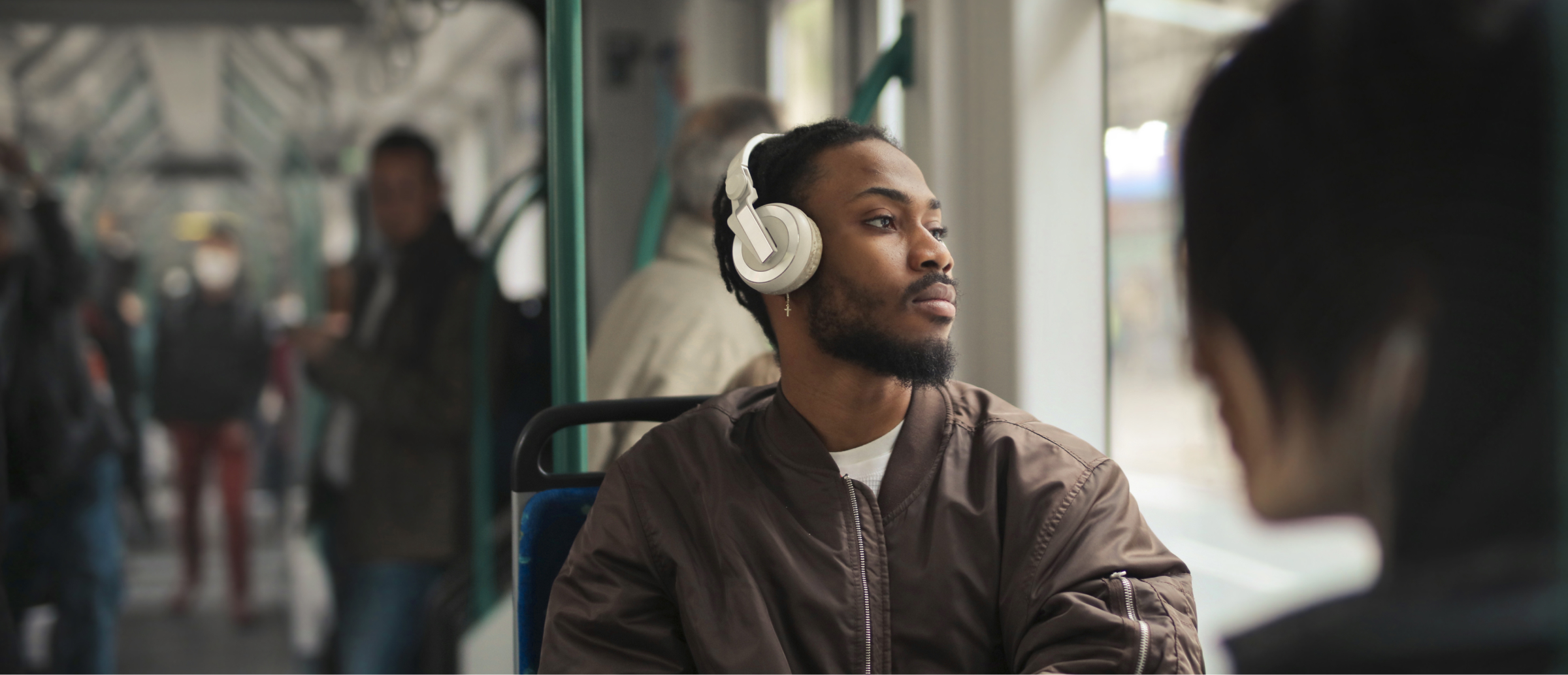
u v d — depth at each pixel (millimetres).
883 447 763
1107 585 664
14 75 4605
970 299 1406
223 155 6426
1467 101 201
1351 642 233
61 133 5188
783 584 704
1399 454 215
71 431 2461
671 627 729
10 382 2375
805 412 763
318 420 3084
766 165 789
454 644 1989
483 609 1997
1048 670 631
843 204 726
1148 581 678
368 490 2119
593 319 2559
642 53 2602
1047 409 1355
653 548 735
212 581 4203
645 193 2605
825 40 2020
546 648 737
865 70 1823
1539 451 203
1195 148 239
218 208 6883
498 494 2084
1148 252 954
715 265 1511
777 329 786
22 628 2438
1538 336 199
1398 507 218
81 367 2521
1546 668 208
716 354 1478
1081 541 693
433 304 2137
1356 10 212
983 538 715
